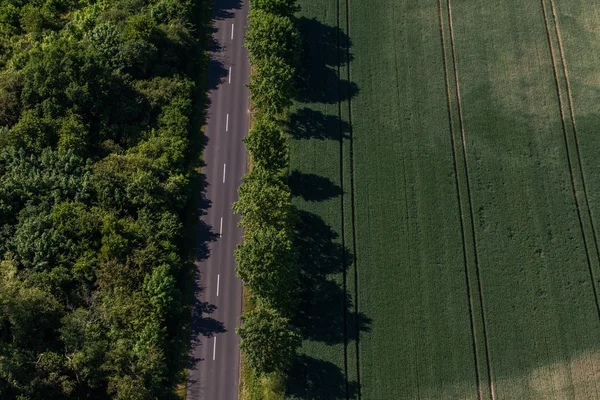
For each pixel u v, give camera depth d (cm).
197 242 9281
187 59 10756
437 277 8962
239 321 8756
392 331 8619
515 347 8512
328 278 8962
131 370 7875
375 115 10212
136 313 8250
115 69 10181
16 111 9650
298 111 10269
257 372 7894
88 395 8069
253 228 8738
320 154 9888
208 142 10056
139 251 8600
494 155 9819
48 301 8075
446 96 10338
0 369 7481
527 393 8262
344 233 9288
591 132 9956
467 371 8381
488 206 9444
